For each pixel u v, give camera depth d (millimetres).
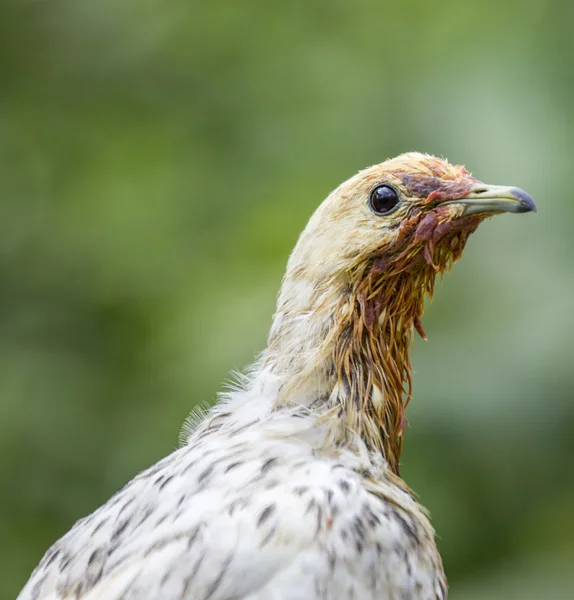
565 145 12359
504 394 11102
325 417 6785
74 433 13555
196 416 7414
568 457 11102
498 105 12727
